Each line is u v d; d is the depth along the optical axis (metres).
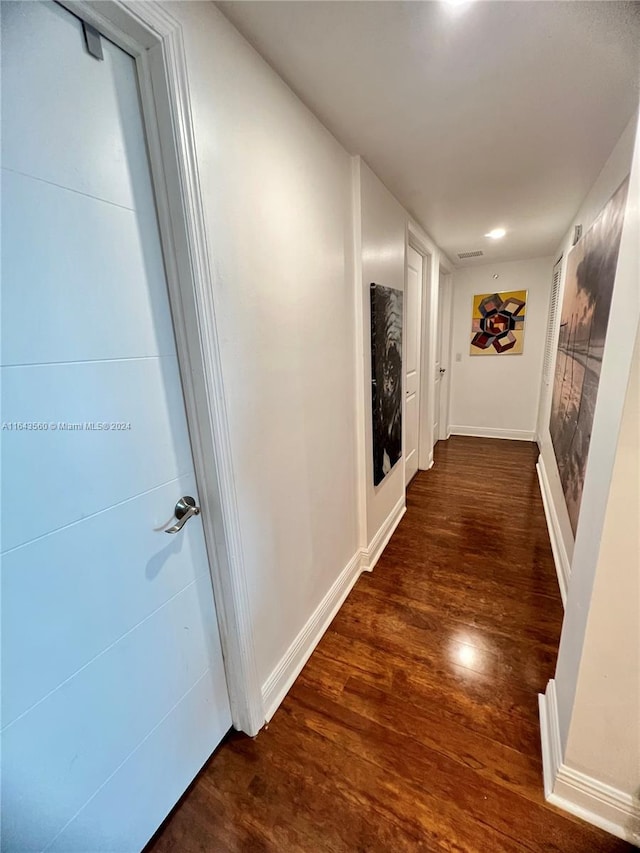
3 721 0.66
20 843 0.71
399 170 1.83
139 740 0.94
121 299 0.81
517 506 2.89
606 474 0.86
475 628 1.70
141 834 0.97
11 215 0.61
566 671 1.11
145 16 0.71
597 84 1.21
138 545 0.89
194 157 0.84
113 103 0.75
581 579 1.04
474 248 3.58
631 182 0.86
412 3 0.89
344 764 1.17
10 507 0.65
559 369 2.65
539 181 1.97
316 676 1.49
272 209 1.16
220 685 1.21
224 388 1.00
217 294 0.95
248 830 1.02
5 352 0.62
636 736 0.92
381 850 0.97
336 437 1.76
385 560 2.27
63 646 0.75
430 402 3.66
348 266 1.73
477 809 1.04
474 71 1.14
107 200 0.76
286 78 1.17
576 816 1.01
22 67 0.61
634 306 0.77
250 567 1.18
